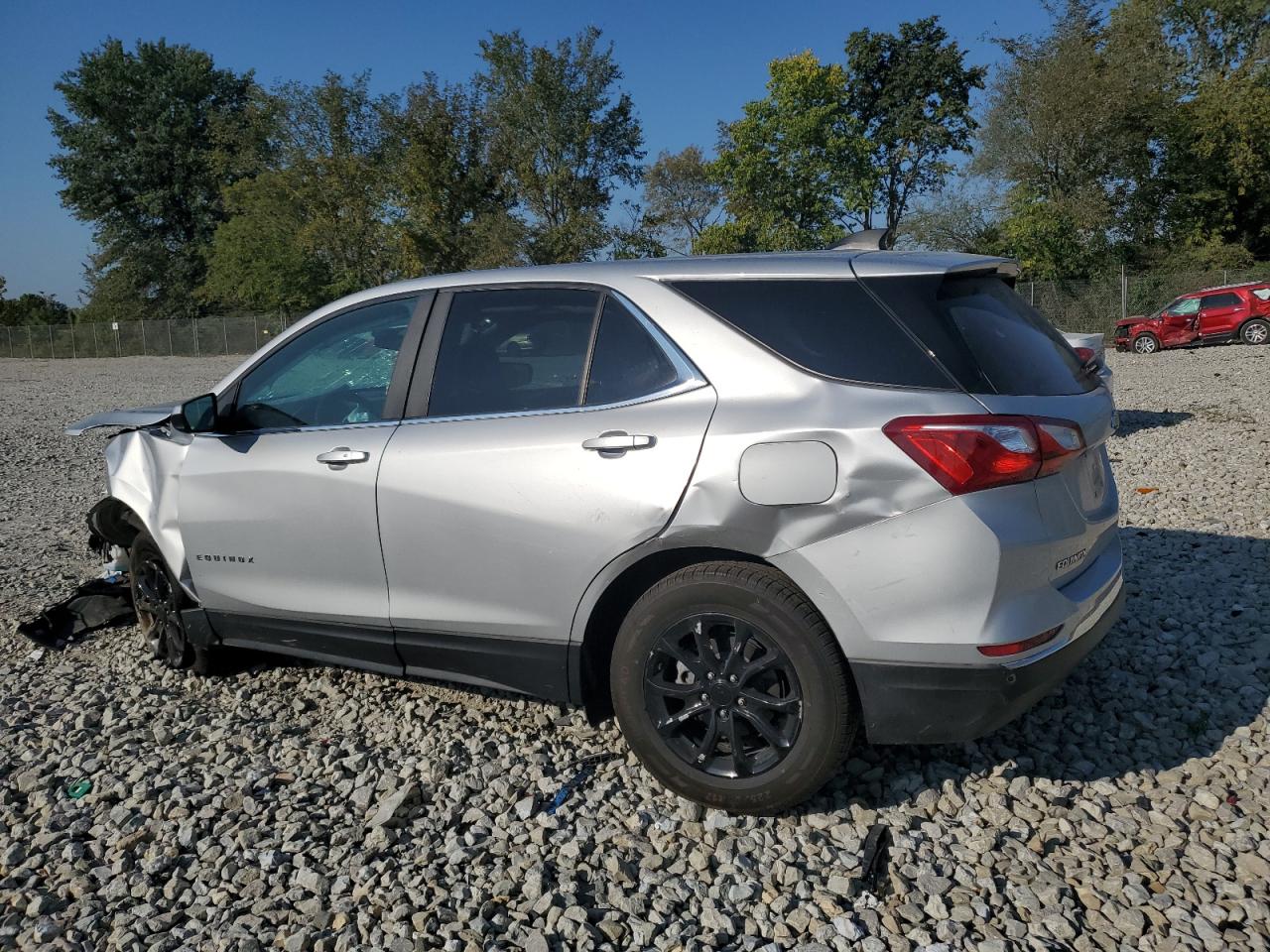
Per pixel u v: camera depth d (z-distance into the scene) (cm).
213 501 397
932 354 281
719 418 293
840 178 4453
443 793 333
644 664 306
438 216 4512
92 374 3759
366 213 4872
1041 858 283
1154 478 786
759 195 4594
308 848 304
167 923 271
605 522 305
